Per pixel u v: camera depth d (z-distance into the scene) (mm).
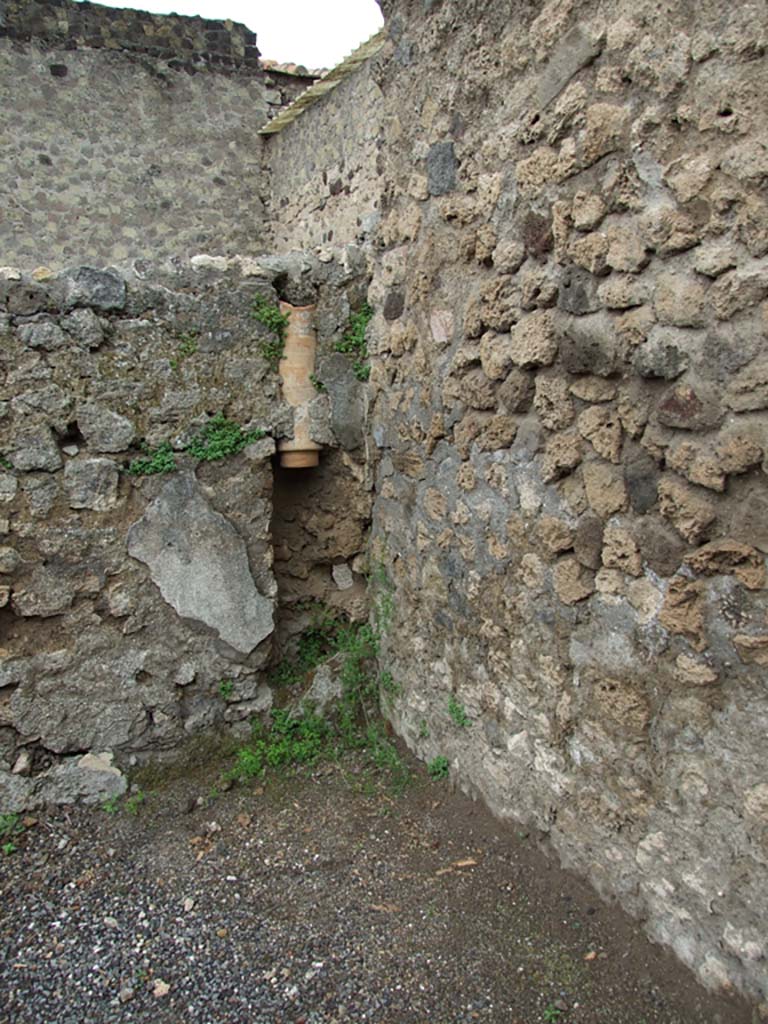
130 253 8844
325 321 3521
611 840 2389
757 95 1737
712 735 2006
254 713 3525
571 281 2287
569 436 2375
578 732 2465
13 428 3037
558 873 2605
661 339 2020
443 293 2949
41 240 8422
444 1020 2143
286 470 3730
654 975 2201
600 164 2154
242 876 2781
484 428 2764
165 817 3145
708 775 2031
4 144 8156
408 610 3436
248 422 3406
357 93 7078
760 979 1955
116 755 3314
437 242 2953
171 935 2498
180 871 2818
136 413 3207
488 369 2691
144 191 8852
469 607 2965
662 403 2047
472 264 2754
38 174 8336
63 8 8273
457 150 2773
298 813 3137
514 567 2684
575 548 2398
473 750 3027
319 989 2264
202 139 9055
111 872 2824
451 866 2754
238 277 3342
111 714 3289
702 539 1978
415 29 2963
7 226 8258
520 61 2422
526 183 2432
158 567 3295
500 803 2883
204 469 3355
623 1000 2150
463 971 2301
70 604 3191
